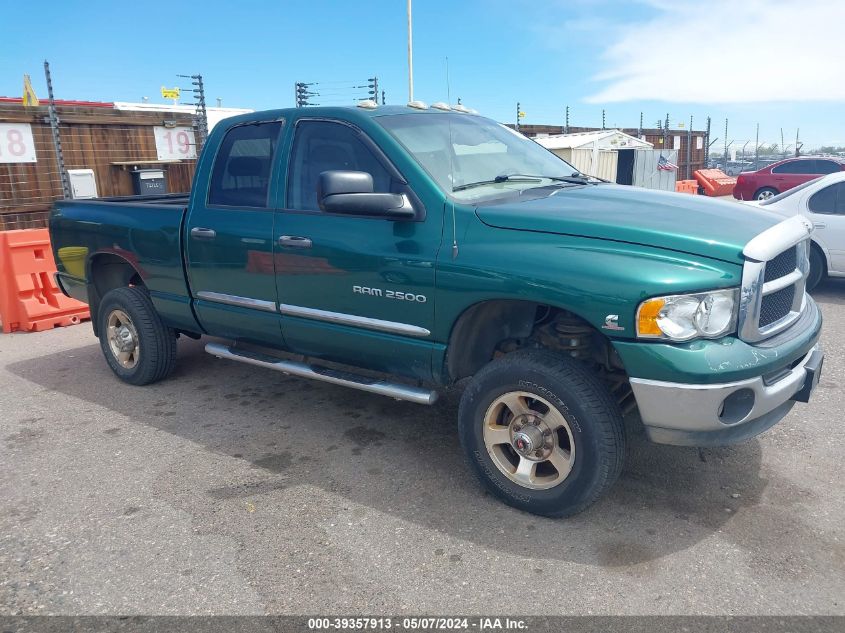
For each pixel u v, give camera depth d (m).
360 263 3.54
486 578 2.79
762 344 2.90
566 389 2.98
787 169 19.44
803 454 3.80
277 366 4.22
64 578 2.84
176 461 3.91
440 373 3.46
